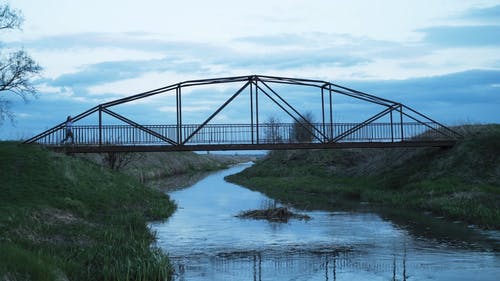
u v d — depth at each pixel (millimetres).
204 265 16922
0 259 11367
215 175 87438
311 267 16484
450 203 28516
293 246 20125
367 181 46031
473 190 31844
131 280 14008
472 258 17188
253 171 73062
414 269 15852
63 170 29266
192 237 22312
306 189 47938
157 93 36656
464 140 40562
